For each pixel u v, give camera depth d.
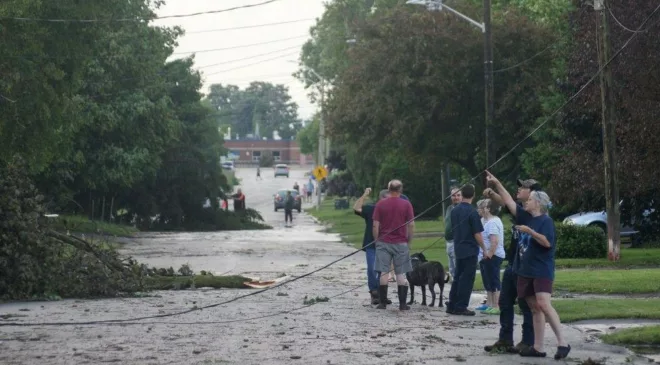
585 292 30.45
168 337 21.05
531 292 18.42
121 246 63.91
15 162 29.55
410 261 26.97
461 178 87.81
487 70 51.09
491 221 25.84
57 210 75.38
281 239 74.19
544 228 18.20
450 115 65.31
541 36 64.12
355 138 69.94
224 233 86.88
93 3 40.62
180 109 100.12
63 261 29.80
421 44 64.50
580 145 51.69
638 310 24.91
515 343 20.38
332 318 24.77
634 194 49.28
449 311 25.69
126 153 79.00
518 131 64.94
